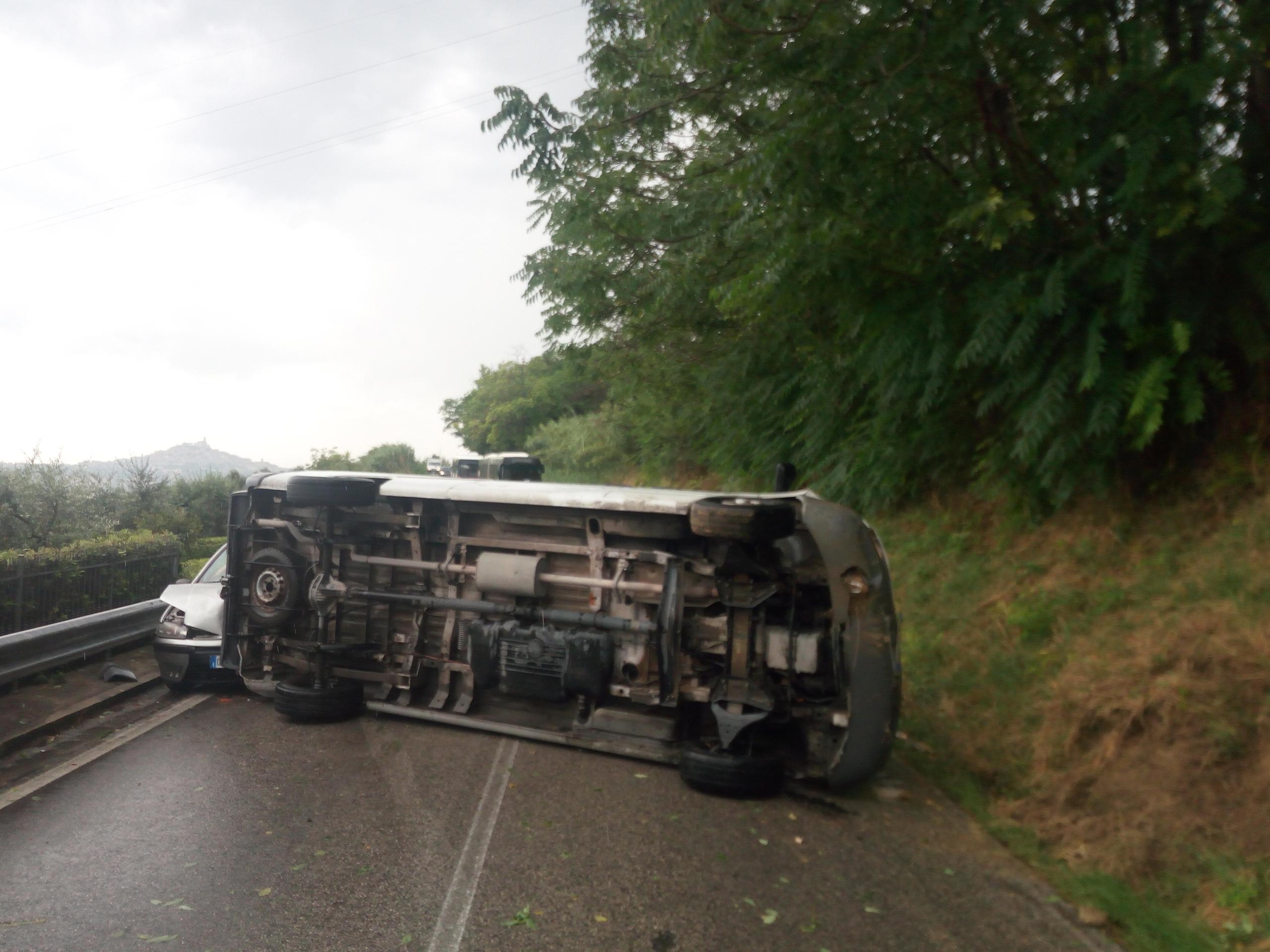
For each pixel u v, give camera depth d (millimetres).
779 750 5988
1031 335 7066
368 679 7023
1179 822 4660
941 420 10047
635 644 6008
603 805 5352
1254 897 4078
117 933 3680
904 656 8031
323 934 3725
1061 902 4273
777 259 8117
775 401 13422
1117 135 6320
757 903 4156
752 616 5742
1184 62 6379
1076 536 8227
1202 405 6812
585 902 4090
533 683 6223
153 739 6520
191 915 3854
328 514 6949
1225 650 5344
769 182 7453
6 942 3584
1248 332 6711
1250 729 4832
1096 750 5480
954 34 6309
